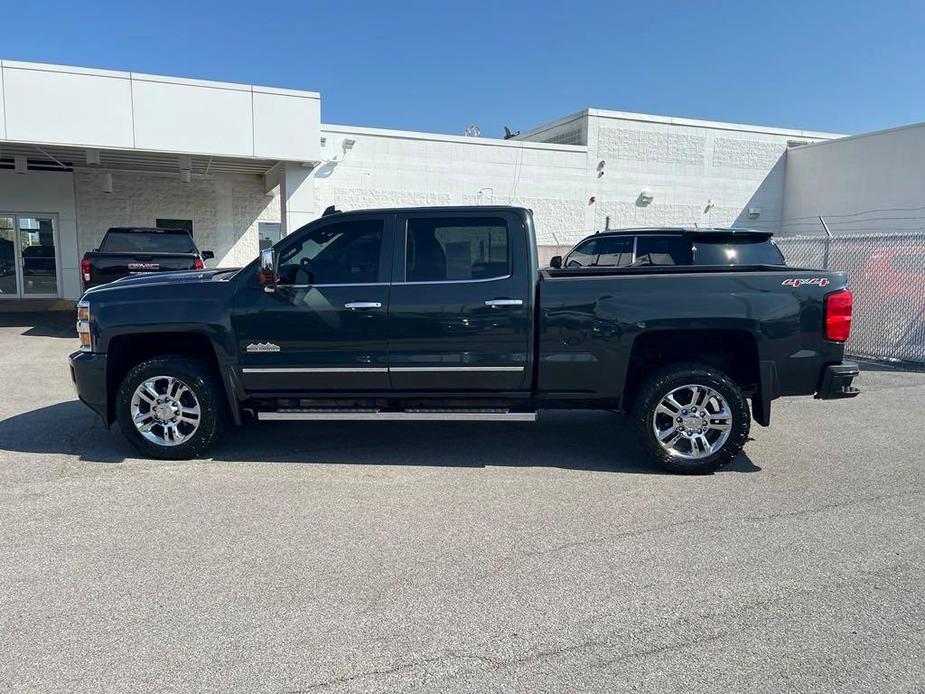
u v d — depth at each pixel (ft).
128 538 14.07
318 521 15.01
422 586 12.16
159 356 19.27
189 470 18.39
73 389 27.96
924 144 63.46
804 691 9.32
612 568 12.85
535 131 80.59
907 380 30.89
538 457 19.77
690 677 9.62
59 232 63.41
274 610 11.34
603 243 34.73
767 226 77.61
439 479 17.80
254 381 18.78
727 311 17.60
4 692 9.25
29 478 17.65
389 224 18.58
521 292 18.08
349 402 19.26
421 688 9.37
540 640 10.52
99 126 42.55
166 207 65.62
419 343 18.29
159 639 10.50
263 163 55.01
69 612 11.26
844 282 17.83
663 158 72.38
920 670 9.78
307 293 18.40
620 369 18.10
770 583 12.30
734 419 17.79
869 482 17.67
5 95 40.65
